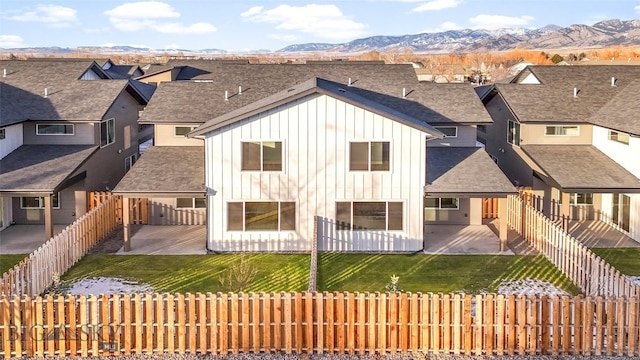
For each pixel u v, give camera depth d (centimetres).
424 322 1343
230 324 1356
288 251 2323
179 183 2355
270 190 2297
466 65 17212
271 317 1359
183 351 1345
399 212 2317
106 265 2133
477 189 2302
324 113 2266
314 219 2258
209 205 2298
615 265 2159
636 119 2572
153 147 2777
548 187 2853
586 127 2920
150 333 1338
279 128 2267
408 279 1986
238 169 2288
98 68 3612
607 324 1329
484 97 3491
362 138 2277
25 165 2552
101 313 1329
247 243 2317
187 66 6412
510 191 2286
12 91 2955
